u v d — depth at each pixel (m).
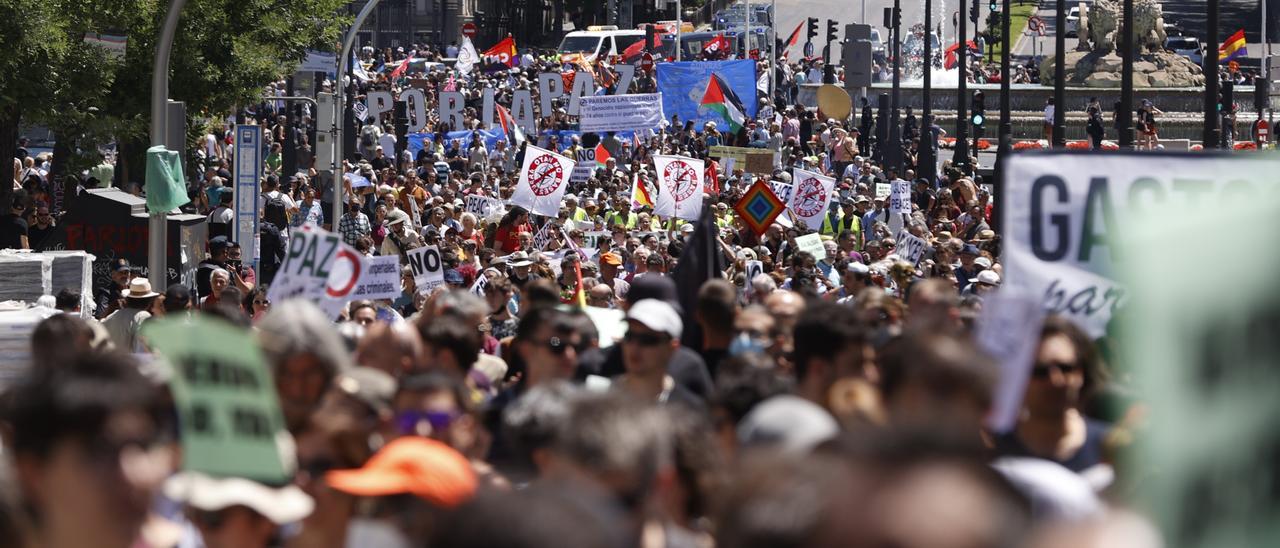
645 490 12.88
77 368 11.52
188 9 93.88
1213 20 99.25
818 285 59.00
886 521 6.45
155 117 54.38
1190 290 8.27
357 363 21.86
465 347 23.58
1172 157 21.31
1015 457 18.72
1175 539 8.27
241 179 63.03
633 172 124.75
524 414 16.17
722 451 17.95
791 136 181.38
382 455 14.22
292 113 146.12
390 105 159.38
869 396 19.36
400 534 14.20
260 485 13.75
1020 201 21.80
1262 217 8.15
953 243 61.84
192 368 12.63
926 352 14.14
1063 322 19.05
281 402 17.28
